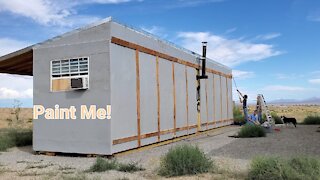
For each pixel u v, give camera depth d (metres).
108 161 10.52
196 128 21.17
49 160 12.13
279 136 18.72
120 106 13.19
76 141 13.09
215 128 25.27
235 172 8.73
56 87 13.62
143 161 11.38
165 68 17.36
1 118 40.12
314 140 16.27
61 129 13.41
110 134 12.50
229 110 29.53
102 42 12.82
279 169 7.75
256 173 8.02
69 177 8.66
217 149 13.67
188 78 20.48
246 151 12.92
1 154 13.91
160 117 16.52
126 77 13.70
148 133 15.23
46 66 13.88
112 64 12.80
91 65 12.95
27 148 15.91
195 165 8.89
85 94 13.01
